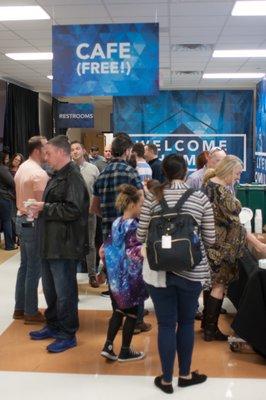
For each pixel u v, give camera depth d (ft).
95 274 16.98
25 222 13.05
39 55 28.50
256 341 10.75
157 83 15.55
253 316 10.79
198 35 23.99
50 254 11.34
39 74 35.01
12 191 24.47
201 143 41.06
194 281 9.00
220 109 41.01
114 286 10.70
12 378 10.30
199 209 9.11
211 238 9.34
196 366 10.78
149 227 9.14
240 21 21.44
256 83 39.32
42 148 12.96
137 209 10.80
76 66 15.70
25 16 20.51
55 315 12.41
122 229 10.68
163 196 9.15
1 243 26.68
